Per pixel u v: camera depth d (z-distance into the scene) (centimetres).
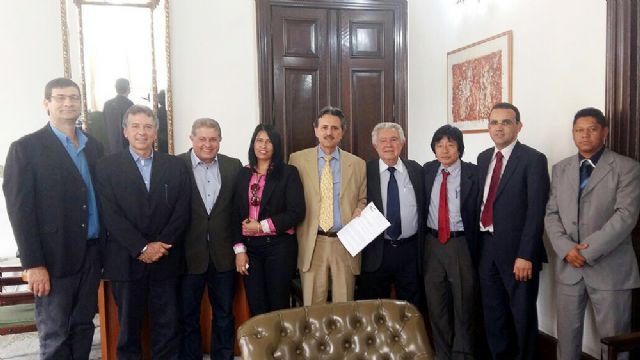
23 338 367
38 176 243
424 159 456
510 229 272
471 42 386
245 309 318
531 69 324
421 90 458
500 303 281
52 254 245
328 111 279
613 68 259
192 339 296
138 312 271
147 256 262
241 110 450
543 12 312
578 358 259
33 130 434
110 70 419
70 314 253
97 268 263
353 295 283
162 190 267
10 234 441
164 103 430
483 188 285
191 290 288
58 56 432
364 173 290
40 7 426
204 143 283
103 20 419
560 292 261
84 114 415
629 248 246
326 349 191
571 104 293
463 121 397
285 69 450
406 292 293
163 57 429
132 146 268
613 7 258
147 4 424
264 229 271
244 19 445
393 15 470
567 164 260
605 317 245
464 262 285
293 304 338
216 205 288
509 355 288
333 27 457
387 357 192
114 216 257
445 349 293
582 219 249
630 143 254
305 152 292
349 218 278
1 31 422
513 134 276
